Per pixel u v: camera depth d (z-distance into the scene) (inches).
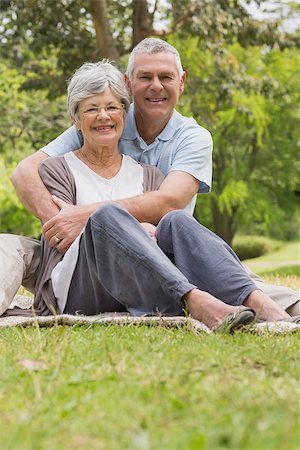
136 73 186.5
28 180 179.6
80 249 157.3
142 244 145.3
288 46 657.6
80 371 100.0
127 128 190.2
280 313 147.5
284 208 1076.5
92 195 176.4
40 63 733.3
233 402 82.1
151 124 187.8
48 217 173.9
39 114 709.3
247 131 939.3
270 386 90.9
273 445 69.2
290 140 1005.8
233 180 901.8
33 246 176.2
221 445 69.8
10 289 167.5
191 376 96.5
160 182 183.2
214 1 619.2
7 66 764.6
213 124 658.8
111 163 180.5
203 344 121.2
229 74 657.0
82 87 175.3
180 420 78.0
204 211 983.0
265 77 686.5
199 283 150.9
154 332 133.6
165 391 89.2
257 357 110.5
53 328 139.7
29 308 177.2
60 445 70.6
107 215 147.1
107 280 152.5
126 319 147.5
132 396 87.3
